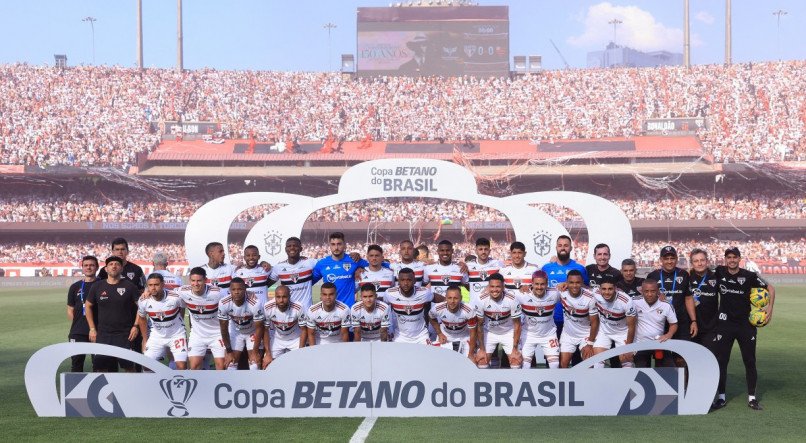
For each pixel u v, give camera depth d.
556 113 60.72
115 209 55.97
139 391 10.31
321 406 10.28
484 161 56.25
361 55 65.00
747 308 10.72
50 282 49.19
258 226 18.38
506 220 54.00
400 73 64.94
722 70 62.16
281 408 10.28
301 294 13.33
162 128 58.12
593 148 55.91
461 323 11.77
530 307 11.75
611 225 17.23
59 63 63.38
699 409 10.28
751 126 57.25
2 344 18.78
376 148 57.91
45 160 54.84
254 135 58.88
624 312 11.29
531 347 11.95
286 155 56.53
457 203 55.41
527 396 10.25
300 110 62.03
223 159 55.91
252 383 10.27
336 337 11.55
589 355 11.51
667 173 53.66
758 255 53.00
